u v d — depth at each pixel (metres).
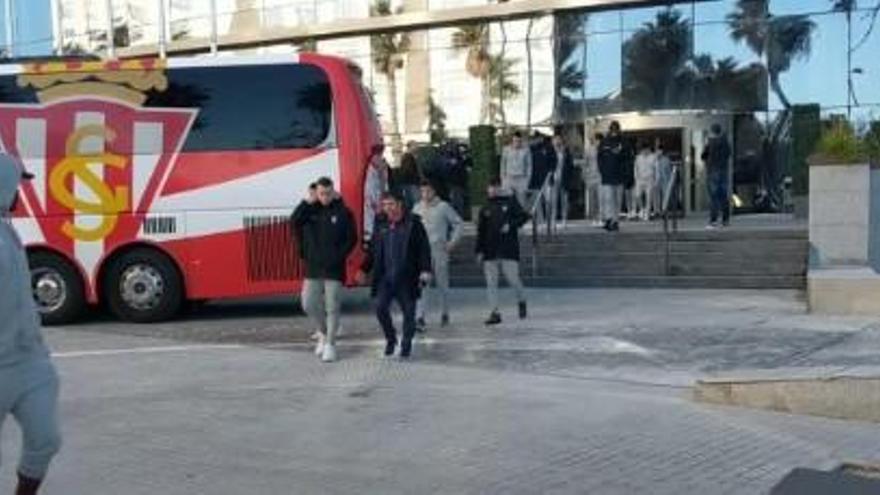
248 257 15.45
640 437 8.32
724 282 18.36
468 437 8.36
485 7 34.19
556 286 19.30
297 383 10.66
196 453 8.05
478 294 18.31
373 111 16.03
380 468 7.56
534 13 33.56
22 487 5.44
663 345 12.52
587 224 24.69
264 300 18.58
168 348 13.09
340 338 13.60
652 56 32.41
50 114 15.56
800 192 27.83
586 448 8.00
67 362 12.18
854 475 7.34
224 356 12.38
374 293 12.16
